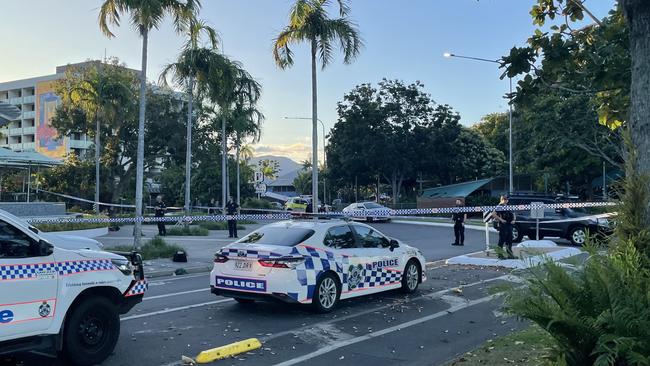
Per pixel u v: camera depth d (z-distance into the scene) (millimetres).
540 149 35312
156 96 45531
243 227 31453
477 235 27078
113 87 34062
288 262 8680
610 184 5125
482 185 44594
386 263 10375
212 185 49875
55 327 5867
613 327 4004
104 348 6367
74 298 6070
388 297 10594
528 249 5578
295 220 10070
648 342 3926
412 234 27812
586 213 22906
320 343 7332
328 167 51375
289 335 7738
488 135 63562
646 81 4680
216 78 27828
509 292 4715
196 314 9086
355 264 9688
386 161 45656
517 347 6324
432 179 54188
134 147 46438
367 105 45719
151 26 16438
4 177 43531
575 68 6691
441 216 42375
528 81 6648
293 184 91688
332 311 9258
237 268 8969
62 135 47469
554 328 4277
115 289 6609
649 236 4586
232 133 37906
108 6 16391
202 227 29219
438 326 8289
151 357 6645
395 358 6656
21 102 95938
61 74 89375
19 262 5629
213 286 9227
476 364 5820
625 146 4867
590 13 6984
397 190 47938
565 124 31219
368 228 10406
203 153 46562
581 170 33625
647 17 4664
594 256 4594
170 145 45594
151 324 8344
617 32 6527
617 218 4801
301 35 20250
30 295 5672
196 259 16500
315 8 19859
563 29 6801
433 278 12883
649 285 4195
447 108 47188
